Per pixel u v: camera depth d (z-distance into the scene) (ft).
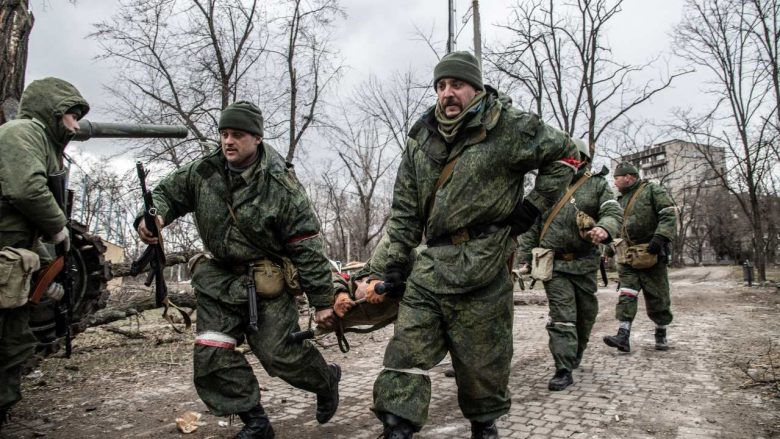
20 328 10.05
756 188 64.69
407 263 9.37
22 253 9.43
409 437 8.00
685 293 50.57
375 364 18.56
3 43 17.40
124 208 47.34
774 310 33.40
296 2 52.54
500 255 8.59
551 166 8.65
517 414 12.37
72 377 16.74
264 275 9.93
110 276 14.23
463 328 8.58
